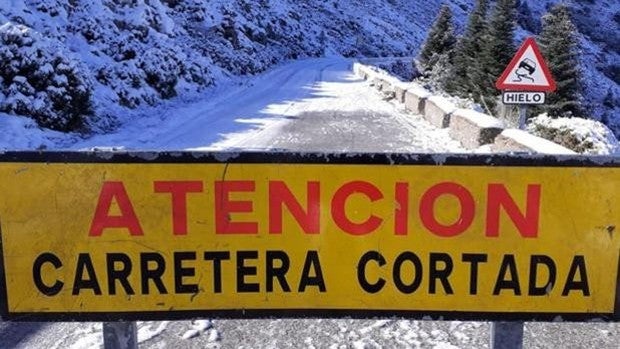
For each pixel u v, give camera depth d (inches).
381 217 72.3
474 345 126.3
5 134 383.6
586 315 72.9
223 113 568.4
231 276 73.9
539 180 70.9
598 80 3919.8
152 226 72.7
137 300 74.0
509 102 292.7
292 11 2287.2
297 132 434.6
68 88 440.1
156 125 500.7
